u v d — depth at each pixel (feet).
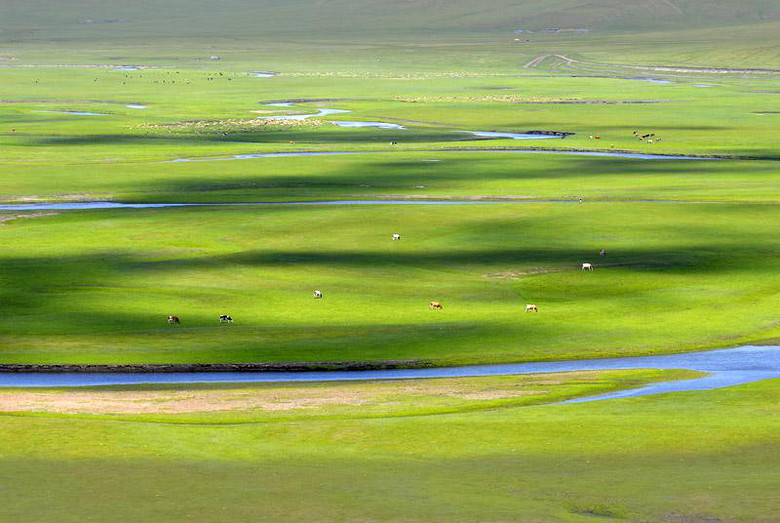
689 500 372.17
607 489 385.50
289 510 359.05
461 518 351.46
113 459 425.69
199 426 487.61
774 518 353.92
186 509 360.28
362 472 409.28
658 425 473.26
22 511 357.61
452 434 463.42
